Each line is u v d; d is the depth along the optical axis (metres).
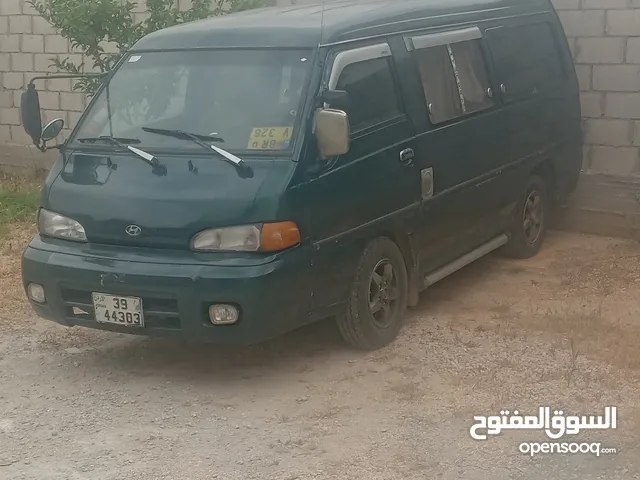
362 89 5.25
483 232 6.42
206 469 4.07
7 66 10.78
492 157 6.35
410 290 5.66
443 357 5.25
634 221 7.68
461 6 6.39
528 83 6.85
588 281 6.58
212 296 4.60
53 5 8.17
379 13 5.64
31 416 4.68
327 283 4.94
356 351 5.40
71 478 4.04
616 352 5.20
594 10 7.59
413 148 5.51
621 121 7.63
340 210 4.98
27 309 6.36
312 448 4.23
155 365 5.33
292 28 5.27
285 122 4.91
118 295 4.79
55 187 5.16
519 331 5.60
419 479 3.92
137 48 5.64
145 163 4.98
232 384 5.02
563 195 7.56
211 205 4.70
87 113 5.50
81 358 5.46
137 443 4.35
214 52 5.35
